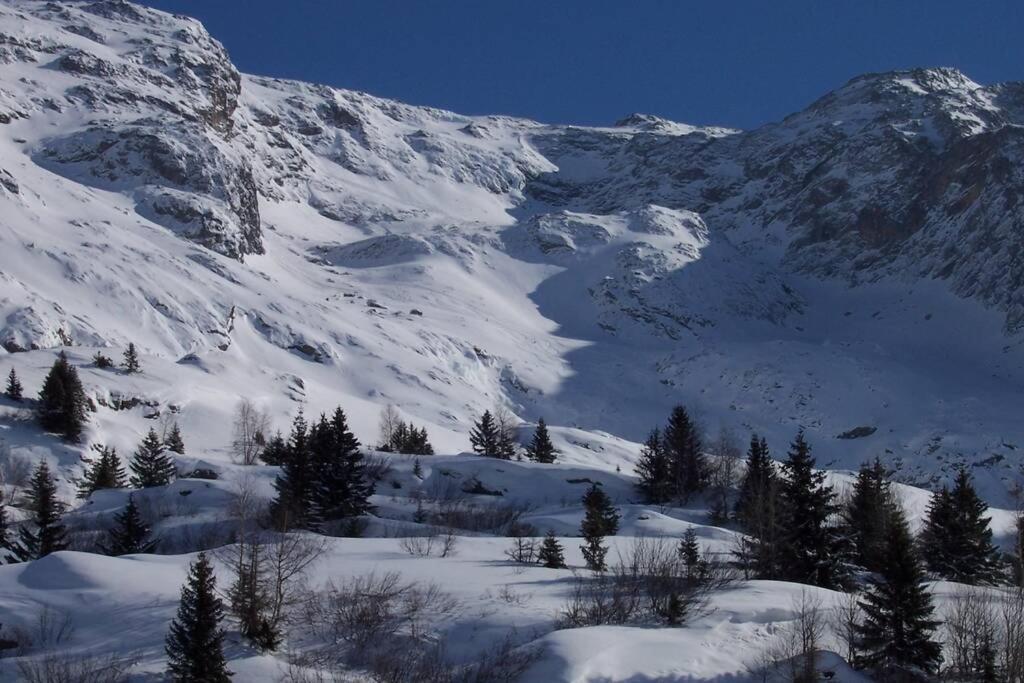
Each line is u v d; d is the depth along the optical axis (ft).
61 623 124.98
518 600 132.98
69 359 416.87
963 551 184.85
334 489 215.51
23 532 196.13
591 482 284.41
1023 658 114.73
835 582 163.12
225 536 185.78
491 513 232.32
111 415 372.38
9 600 129.59
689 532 162.71
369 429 445.37
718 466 297.53
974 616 120.67
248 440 349.61
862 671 117.19
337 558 154.51
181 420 391.65
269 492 233.76
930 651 116.67
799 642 120.67
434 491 262.67
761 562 161.07
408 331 640.58
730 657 118.62
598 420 593.83
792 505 166.30
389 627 125.39
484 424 375.25
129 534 185.57
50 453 318.45
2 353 424.87
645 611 131.44
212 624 110.01
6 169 641.81
